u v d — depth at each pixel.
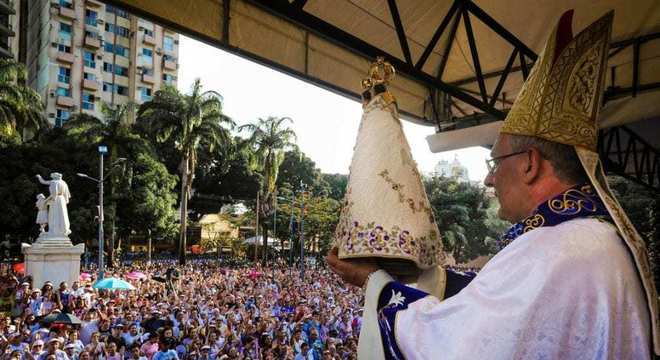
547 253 0.94
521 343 0.89
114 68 62.97
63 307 14.55
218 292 18.94
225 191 57.03
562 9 4.90
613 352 0.88
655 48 5.48
